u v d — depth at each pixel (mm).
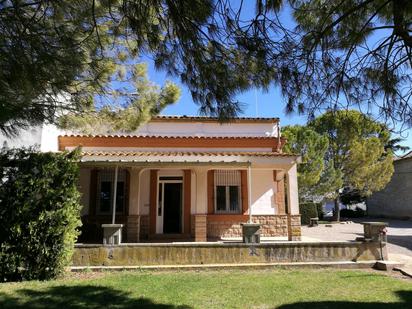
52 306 6137
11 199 8109
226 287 7543
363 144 26453
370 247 10102
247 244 9898
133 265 9547
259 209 15891
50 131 15203
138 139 16375
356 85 5277
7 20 5035
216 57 4848
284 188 17250
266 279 8297
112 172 16125
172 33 4773
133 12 4617
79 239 14422
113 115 8969
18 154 8477
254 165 14125
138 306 6207
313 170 24547
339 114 5414
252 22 4461
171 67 5074
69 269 9000
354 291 7262
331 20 5074
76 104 8000
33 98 6746
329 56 5125
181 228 15914
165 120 16984
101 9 5500
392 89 5266
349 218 33688
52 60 5672
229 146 16734
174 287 7512
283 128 26266
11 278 8062
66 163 8633
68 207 8500
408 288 7488
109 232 9914
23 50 5312
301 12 4879
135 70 8539
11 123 7277
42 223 8203
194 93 5172
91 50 6457
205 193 14602
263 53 4660
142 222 15680
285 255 9938
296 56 4914
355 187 28391
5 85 5773
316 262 9859
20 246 8039
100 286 7520
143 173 16156
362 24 5102
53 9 5414
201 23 4441
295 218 14008
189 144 16609
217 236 15438
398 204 32156
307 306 6242
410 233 19250
